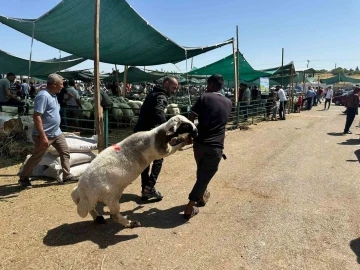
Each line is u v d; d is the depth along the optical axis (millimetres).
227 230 4051
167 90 4754
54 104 5219
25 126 7707
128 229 4047
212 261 3365
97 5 6457
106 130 7574
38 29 8477
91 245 3646
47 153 5801
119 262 3324
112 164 3736
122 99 13797
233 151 8719
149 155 3863
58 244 3660
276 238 3855
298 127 14055
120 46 9688
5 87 9836
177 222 4266
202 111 4184
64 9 7398
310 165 7309
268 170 6824
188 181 6020
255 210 4676
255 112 15680
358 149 9227
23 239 3760
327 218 4426
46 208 4633
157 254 3482
